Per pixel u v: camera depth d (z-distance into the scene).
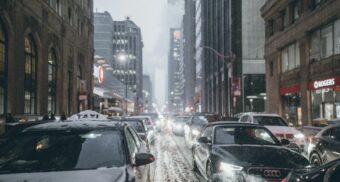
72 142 5.59
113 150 5.41
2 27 27.27
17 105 29.00
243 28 64.81
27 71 32.62
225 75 70.44
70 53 46.88
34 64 34.31
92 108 60.25
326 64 28.66
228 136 9.84
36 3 33.34
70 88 47.84
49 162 5.22
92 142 5.58
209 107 96.31
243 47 64.50
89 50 59.72
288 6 36.78
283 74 38.69
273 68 42.06
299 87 34.19
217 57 81.56
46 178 4.58
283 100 39.59
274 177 7.43
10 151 5.55
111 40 158.50
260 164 7.64
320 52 30.27
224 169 7.92
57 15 40.28
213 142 9.69
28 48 32.94
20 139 5.75
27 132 5.89
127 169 4.98
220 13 79.12
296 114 35.66
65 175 4.66
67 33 44.88
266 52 44.59
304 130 14.94
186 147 22.62
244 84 64.00
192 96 154.62
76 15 50.41
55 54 40.62
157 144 24.72
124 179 4.60
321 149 11.27
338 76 26.69
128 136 6.29
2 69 27.23
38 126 6.14
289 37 36.50
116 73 187.50
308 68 32.16
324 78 29.20
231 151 8.55
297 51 35.16
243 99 63.72
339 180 4.48
